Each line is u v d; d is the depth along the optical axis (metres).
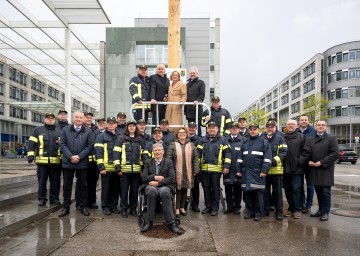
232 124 7.55
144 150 6.95
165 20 42.75
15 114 50.84
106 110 33.91
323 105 49.81
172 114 7.35
